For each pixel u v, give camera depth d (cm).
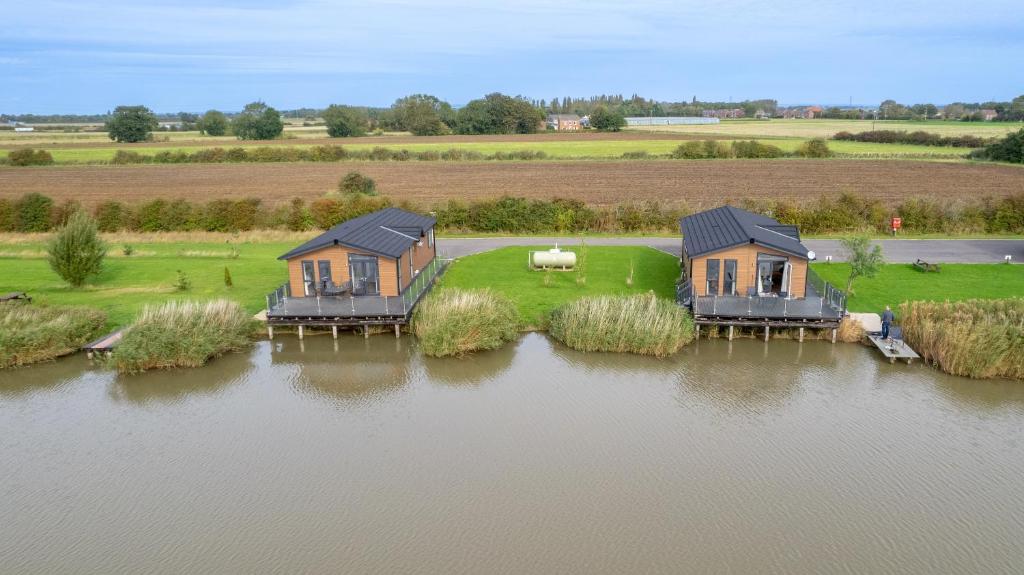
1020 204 4431
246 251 4262
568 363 2508
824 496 1644
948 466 1773
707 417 2064
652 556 1431
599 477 1730
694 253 2797
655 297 2833
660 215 4797
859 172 7138
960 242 4219
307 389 2308
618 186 6469
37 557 1458
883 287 3216
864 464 1786
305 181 7212
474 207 4853
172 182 7306
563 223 4666
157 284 3431
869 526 1530
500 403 2177
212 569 1411
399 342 2723
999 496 1641
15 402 2227
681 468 1772
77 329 2650
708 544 1470
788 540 1484
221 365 2527
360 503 1633
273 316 2698
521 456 1838
